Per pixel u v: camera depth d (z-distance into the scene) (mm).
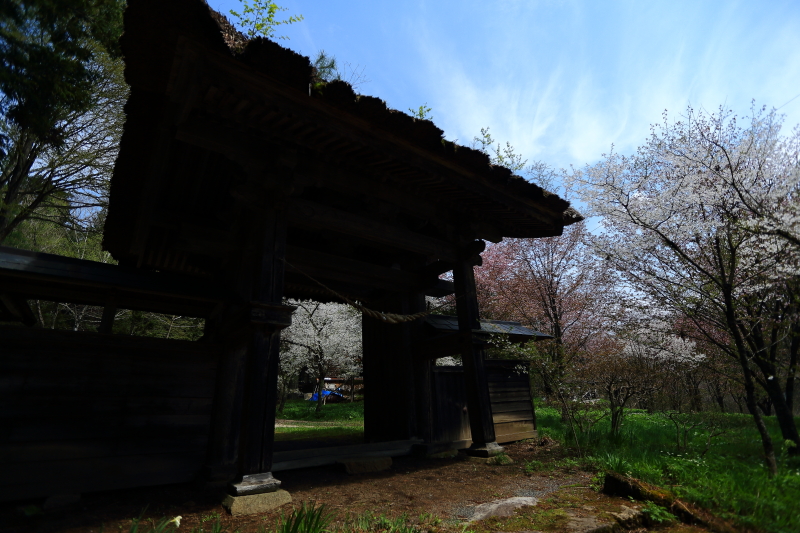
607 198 5555
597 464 5043
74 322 16656
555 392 6922
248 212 5500
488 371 8039
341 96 4129
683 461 4273
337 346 19938
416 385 6910
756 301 4766
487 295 15945
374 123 4527
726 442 5375
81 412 3973
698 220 4734
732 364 6680
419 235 6266
